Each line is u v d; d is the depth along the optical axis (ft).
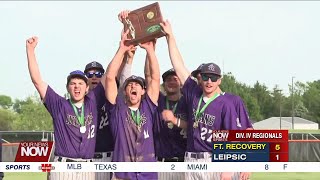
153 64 26.11
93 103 26.11
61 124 25.77
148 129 25.81
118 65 25.86
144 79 27.45
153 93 26.14
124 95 25.86
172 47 26.37
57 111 25.88
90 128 25.86
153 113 26.14
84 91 25.75
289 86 287.48
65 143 25.71
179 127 27.09
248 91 280.51
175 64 26.48
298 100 291.99
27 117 226.99
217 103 25.50
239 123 25.85
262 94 281.95
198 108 25.66
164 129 27.37
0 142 31.78
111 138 27.02
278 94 285.64
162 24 26.02
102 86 26.48
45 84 26.27
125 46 26.17
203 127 25.55
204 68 25.43
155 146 27.58
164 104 27.58
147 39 26.09
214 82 25.31
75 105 25.89
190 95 26.14
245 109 26.11
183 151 27.43
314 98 295.28
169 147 27.45
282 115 284.61
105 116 26.76
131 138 25.55
